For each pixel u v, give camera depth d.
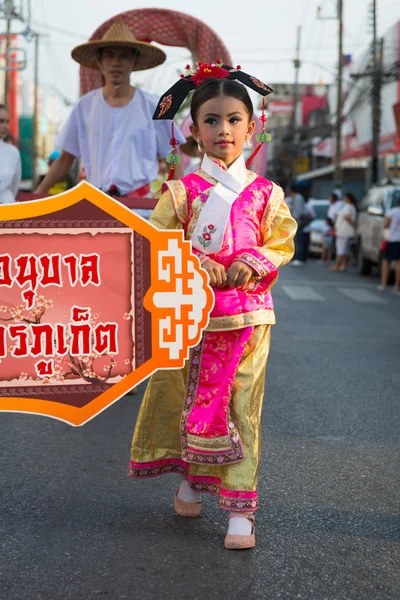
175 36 6.83
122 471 3.95
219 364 2.99
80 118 5.57
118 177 5.38
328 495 3.66
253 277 2.97
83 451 4.29
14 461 4.09
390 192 15.85
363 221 16.62
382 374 6.54
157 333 2.62
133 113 5.47
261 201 3.05
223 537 3.13
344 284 14.71
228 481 2.99
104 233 2.54
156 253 2.58
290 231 3.08
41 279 2.51
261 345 3.06
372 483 3.84
